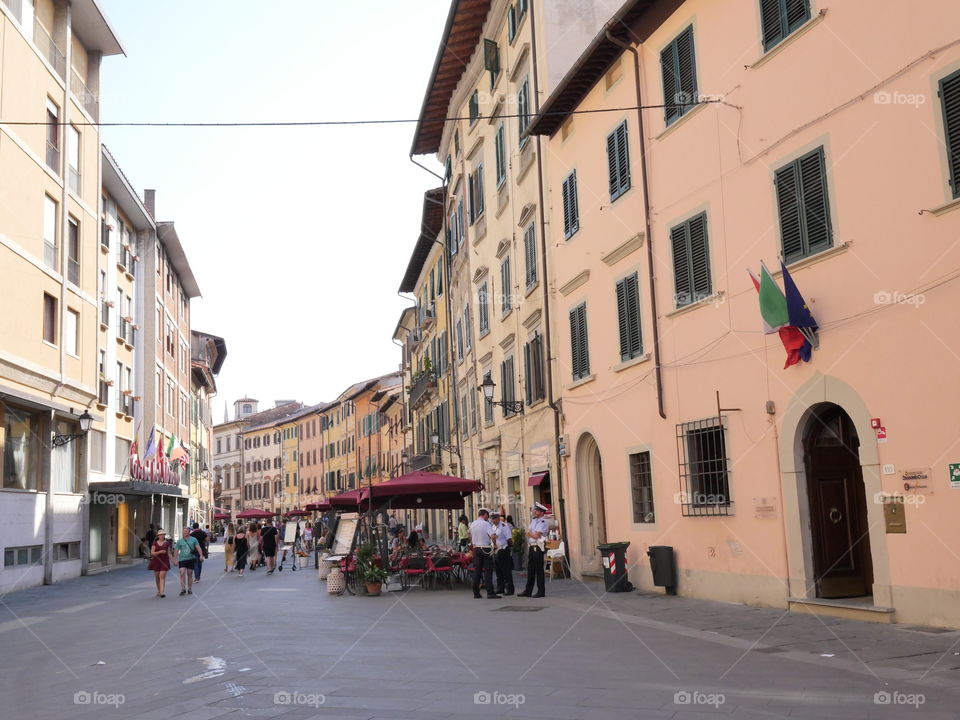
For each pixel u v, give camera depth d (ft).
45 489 91.91
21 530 85.61
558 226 75.46
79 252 103.30
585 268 69.77
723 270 51.13
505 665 32.73
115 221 128.67
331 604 61.05
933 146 37.32
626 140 62.23
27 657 40.65
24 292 87.30
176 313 180.55
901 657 31.12
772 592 47.03
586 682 28.84
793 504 45.44
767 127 47.32
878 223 40.09
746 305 49.08
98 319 108.99
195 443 219.00
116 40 110.11
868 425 40.55
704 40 52.85
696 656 33.27
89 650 42.09
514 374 90.58
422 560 71.41
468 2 91.09
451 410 129.59
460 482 75.20
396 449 215.72
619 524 64.54
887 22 39.70
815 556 45.09
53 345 94.32
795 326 43.37
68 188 99.60
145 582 93.20
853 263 41.47
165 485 132.67
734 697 25.85
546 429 79.41
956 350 36.24
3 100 83.10
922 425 37.73
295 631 45.32
